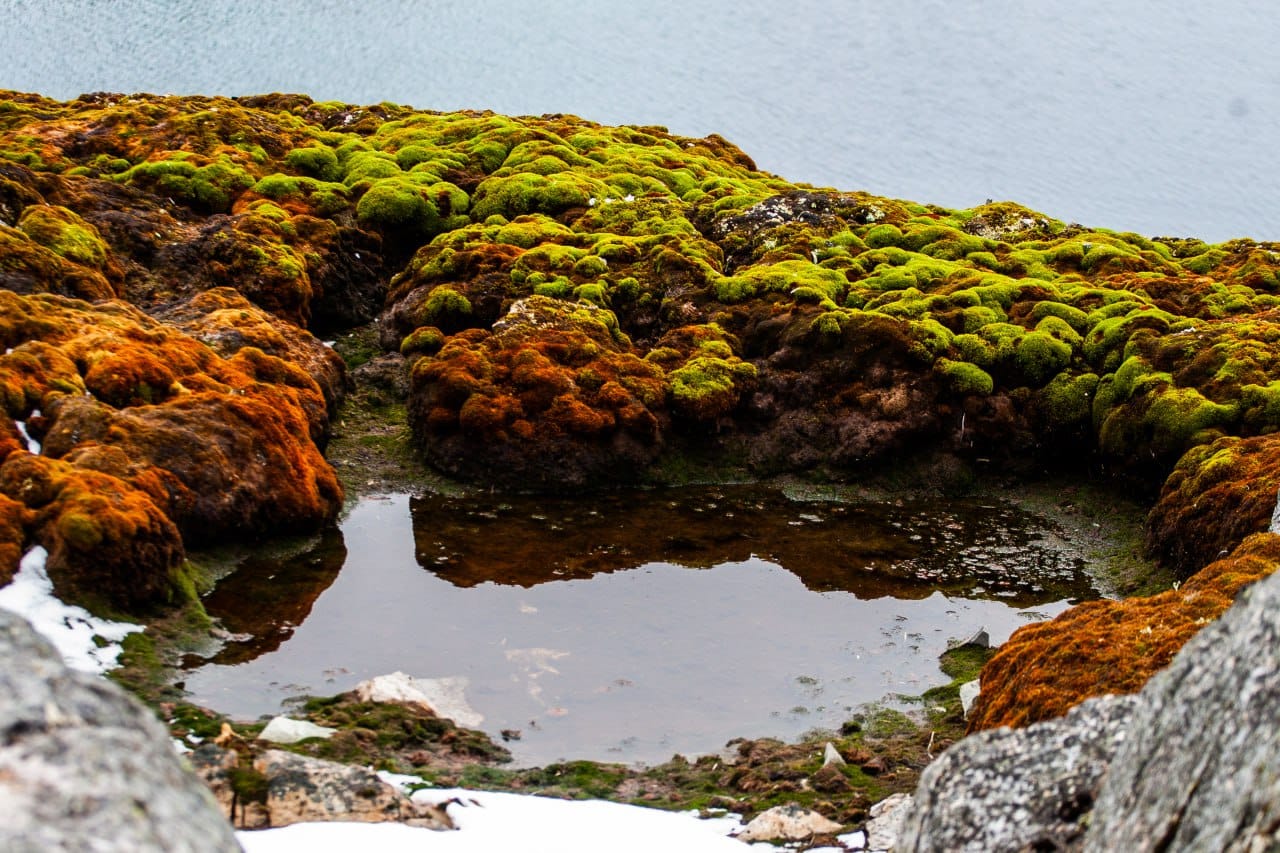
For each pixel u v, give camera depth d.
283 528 15.77
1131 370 19.53
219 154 27.42
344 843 8.48
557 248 23.58
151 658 12.09
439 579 15.30
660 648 13.89
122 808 4.67
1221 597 11.23
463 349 19.91
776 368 20.89
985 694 11.41
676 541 17.20
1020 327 21.17
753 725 12.33
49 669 5.22
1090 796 6.38
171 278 21.75
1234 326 20.23
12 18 93.69
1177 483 17.05
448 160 29.11
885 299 22.28
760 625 14.69
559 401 19.25
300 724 10.72
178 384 16.28
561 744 11.63
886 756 11.55
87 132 28.73
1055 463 20.19
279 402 17.16
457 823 9.18
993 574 16.69
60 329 16.33
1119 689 9.86
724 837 9.42
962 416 20.08
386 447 19.70
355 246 25.53
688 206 27.11
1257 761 5.12
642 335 22.47
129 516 12.82
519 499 18.48
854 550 17.28
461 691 12.48
